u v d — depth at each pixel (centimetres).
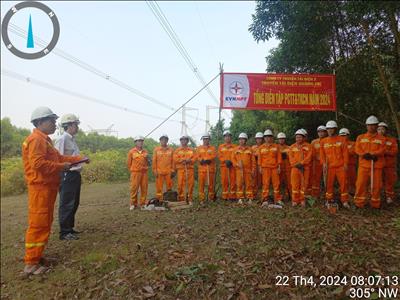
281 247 507
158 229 675
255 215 734
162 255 530
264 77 971
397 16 800
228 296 386
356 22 909
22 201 1582
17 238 790
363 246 501
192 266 459
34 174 521
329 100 965
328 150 823
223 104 971
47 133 552
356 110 1121
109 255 550
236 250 513
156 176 971
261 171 900
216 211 814
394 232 571
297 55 1065
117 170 1789
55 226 827
